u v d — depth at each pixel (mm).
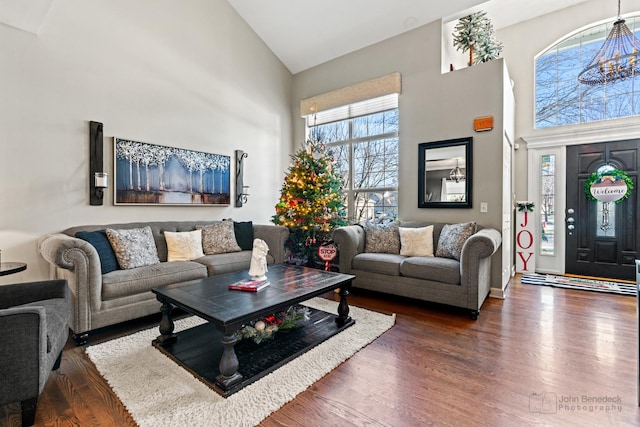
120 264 2848
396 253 3826
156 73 3736
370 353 2213
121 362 2051
